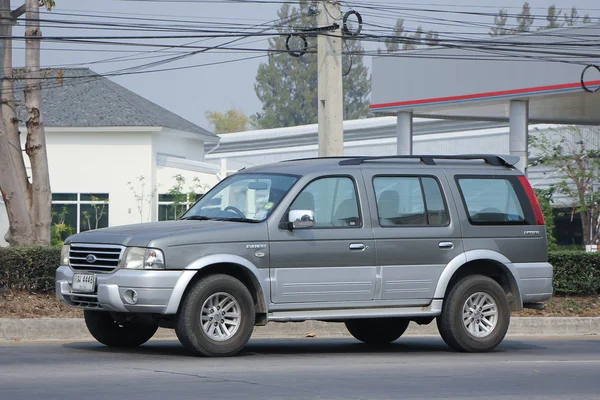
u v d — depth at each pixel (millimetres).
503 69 53438
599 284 34062
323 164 21922
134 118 77562
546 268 23672
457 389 16891
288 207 20953
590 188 73625
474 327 22844
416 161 23047
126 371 17969
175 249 19703
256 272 20438
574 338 28516
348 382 17344
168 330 25781
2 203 62562
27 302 27781
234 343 20219
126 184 77438
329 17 34750
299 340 26297
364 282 21500
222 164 76188
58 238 67375
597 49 50219
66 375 17359
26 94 34625
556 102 55500
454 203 22781
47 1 35375
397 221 22062
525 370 19844
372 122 98125
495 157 23828
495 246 23062
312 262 21000
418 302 22141
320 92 34625
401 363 20484
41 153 34500
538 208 23922
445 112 62594
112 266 19969
